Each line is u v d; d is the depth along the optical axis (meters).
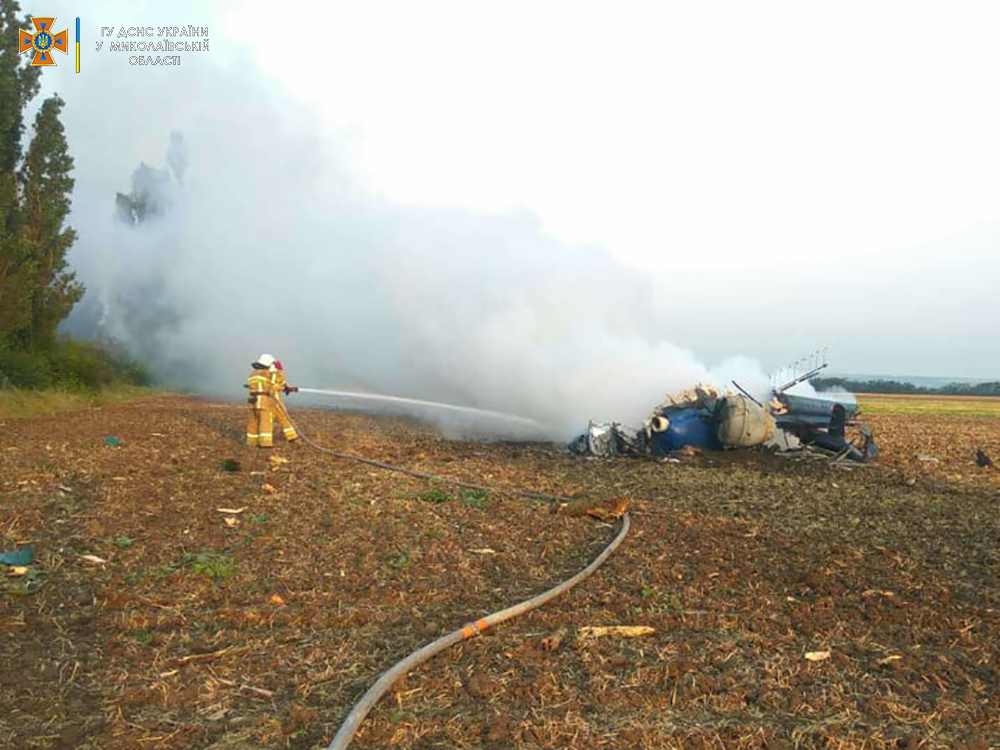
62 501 8.90
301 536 7.76
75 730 3.84
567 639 5.20
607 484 11.75
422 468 12.77
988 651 5.20
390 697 4.29
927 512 10.24
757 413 15.05
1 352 22.03
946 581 6.92
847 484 12.56
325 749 3.70
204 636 5.16
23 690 4.29
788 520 9.43
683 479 12.44
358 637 5.18
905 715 4.20
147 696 4.22
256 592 6.07
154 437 15.56
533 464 13.85
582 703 4.24
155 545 7.27
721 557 7.50
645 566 7.10
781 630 5.48
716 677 4.59
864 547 8.14
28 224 23.09
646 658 4.86
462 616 5.69
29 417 19.42
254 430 14.59
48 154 23.44
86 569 6.50
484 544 7.76
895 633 5.50
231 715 4.07
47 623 5.28
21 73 22.91
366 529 8.09
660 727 3.96
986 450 19.22
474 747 3.78
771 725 4.03
